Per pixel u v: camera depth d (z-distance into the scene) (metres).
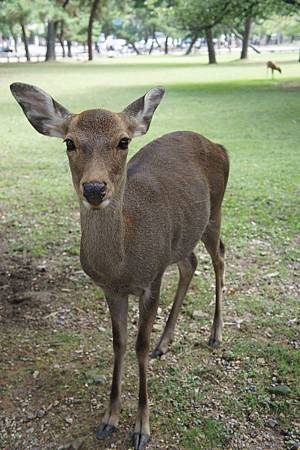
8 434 1.54
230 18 9.24
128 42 31.98
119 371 1.55
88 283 2.27
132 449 1.49
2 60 21.38
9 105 7.46
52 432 1.54
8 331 1.96
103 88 9.26
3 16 16.73
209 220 1.87
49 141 5.02
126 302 1.54
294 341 1.89
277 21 19.00
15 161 4.24
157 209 1.53
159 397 1.65
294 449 1.47
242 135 5.14
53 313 2.06
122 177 1.34
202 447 1.49
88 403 1.64
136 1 21.03
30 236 2.71
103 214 1.35
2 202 3.22
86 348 1.87
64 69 14.69
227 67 15.09
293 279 2.28
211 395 1.65
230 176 3.70
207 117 6.19
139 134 1.43
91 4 19.47
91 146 1.29
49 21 18.77
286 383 1.70
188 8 9.17
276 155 4.31
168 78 11.40
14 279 2.30
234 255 2.49
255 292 2.19
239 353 1.83
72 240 2.66
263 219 2.88
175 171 1.69
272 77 10.94
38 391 1.68
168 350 1.85
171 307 2.04
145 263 1.47
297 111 6.52
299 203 3.12
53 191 3.43
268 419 1.57
